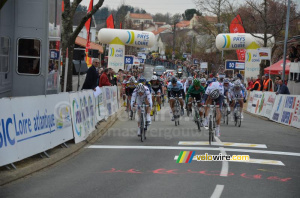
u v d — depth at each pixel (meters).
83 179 8.05
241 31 35.62
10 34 13.30
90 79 15.82
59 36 15.20
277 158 10.58
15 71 13.49
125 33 33.69
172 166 9.27
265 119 22.19
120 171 8.77
